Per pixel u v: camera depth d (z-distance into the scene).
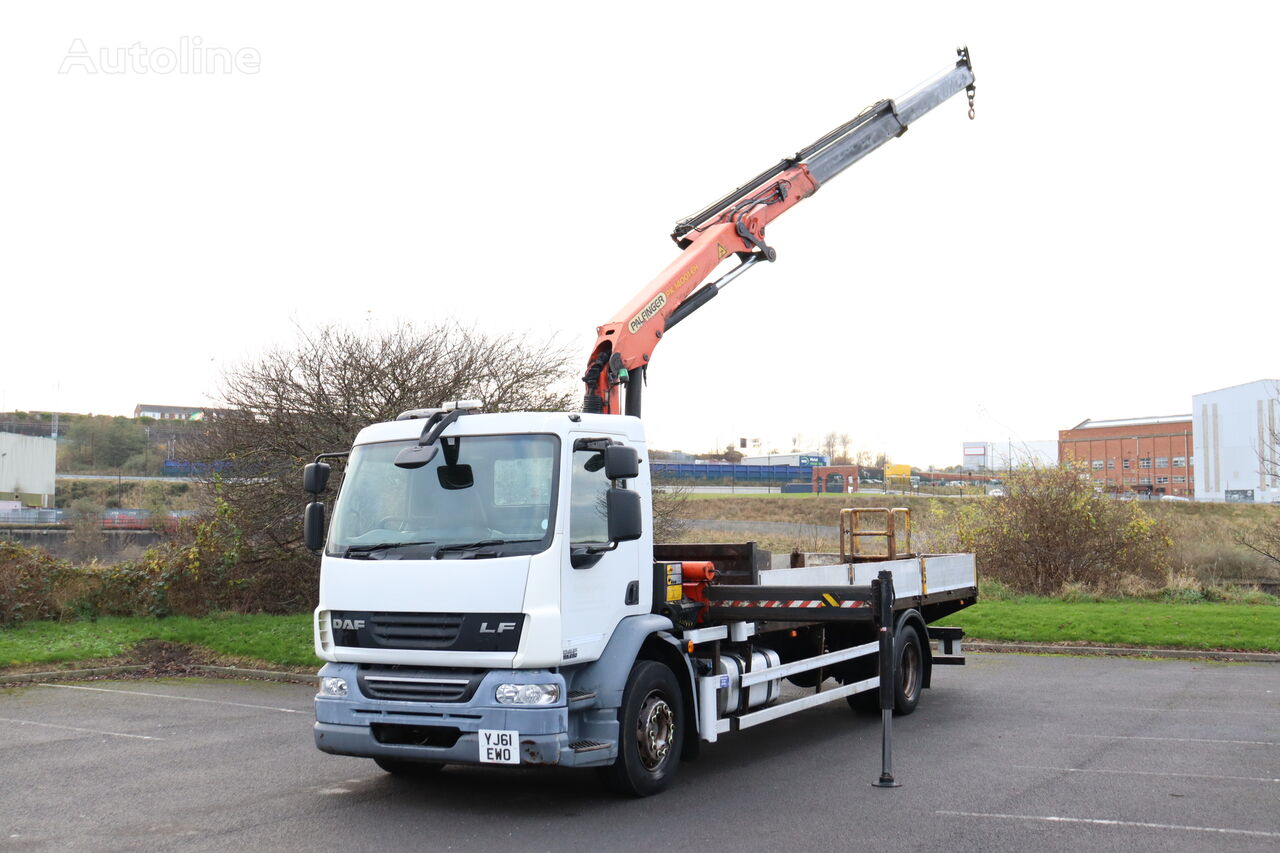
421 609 7.07
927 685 11.88
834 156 14.39
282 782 8.18
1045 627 18.16
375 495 7.63
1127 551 23.45
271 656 15.22
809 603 8.26
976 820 6.79
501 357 20.59
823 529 40.16
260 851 6.26
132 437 92.81
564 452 7.25
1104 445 109.44
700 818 6.94
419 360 19.72
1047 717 11.02
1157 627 17.83
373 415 18.88
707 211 13.24
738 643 8.99
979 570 24.38
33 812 7.22
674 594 8.25
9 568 17.12
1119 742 9.54
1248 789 7.62
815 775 8.27
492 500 7.27
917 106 15.38
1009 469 25.23
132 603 17.94
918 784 7.89
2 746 9.70
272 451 19.05
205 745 9.75
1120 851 6.07
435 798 7.61
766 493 76.25
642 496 8.00
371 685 7.23
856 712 11.33
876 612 7.99
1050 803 7.23
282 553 19.03
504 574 6.93
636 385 11.28
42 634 16.16
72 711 11.77
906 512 13.06
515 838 6.50
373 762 8.96
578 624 7.13
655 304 11.46
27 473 74.00
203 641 16.20
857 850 6.12
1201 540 26.73
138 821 6.97
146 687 13.67
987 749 9.28
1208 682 13.59
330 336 19.47
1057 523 23.69
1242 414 84.38
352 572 7.38
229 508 18.47
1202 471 87.12
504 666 6.85
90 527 38.97
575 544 7.20
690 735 8.18
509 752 6.77
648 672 7.66
